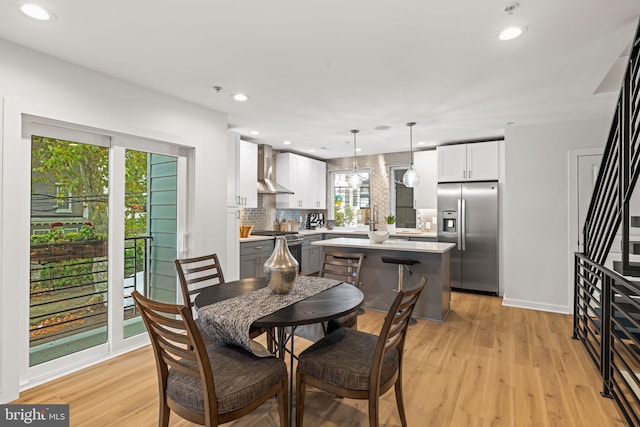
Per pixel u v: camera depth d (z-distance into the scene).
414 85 2.99
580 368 2.71
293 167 6.14
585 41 2.20
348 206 7.14
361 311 4.09
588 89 3.06
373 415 1.64
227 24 2.04
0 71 2.21
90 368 2.72
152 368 2.73
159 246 3.33
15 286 2.29
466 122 4.19
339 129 4.60
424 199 5.83
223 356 1.77
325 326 2.40
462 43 2.25
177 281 3.49
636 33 1.93
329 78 2.85
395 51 2.37
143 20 2.00
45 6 1.85
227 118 3.99
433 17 1.95
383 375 1.73
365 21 2.00
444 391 2.38
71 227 2.70
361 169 6.89
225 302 1.99
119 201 3.00
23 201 2.41
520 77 2.80
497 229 4.94
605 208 2.73
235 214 4.50
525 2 1.80
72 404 2.22
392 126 4.40
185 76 2.82
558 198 4.18
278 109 3.69
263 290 2.27
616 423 2.03
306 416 2.10
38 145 2.51
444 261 3.91
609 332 2.30
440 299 3.83
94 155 2.85
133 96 2.97
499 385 2.46
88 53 2.41
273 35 2.16
